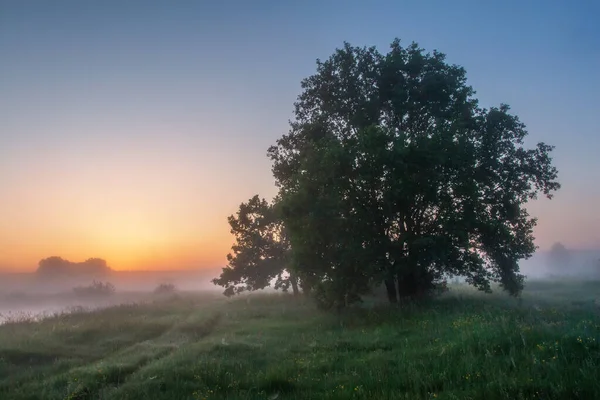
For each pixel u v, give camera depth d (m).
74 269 154.62
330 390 9.02
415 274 21.98
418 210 23.48
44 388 10.53
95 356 14.95
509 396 7.63
